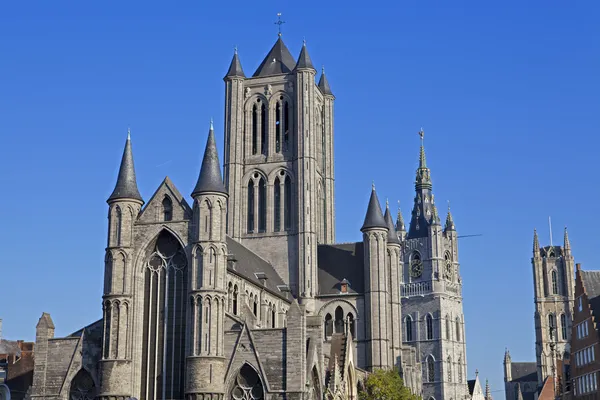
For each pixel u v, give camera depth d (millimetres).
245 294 117688
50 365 109938
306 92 151125
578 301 161625
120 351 106375
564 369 178250
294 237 146250
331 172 161250
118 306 107812
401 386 133000
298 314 103688
